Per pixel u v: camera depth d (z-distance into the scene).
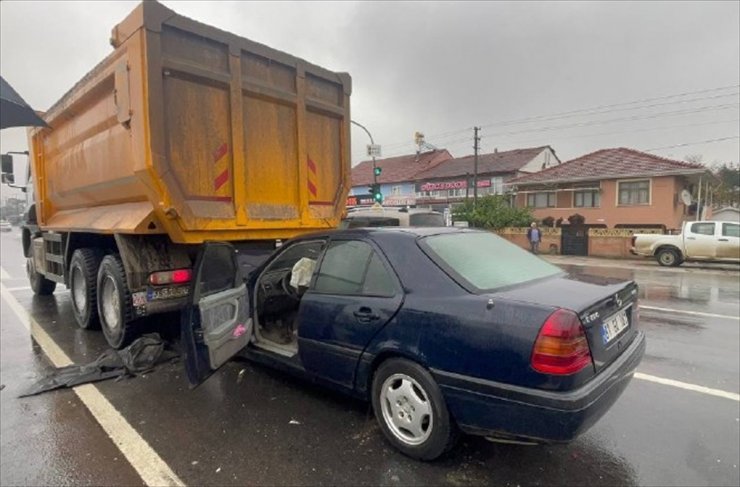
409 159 48.75
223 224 4.61
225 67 4.57
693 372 4.63
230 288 3.80
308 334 3.53
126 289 4.87
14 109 2.09
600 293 2.85
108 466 2.90
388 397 3.03
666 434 3.30
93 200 5.79
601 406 2.52
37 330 6.12
